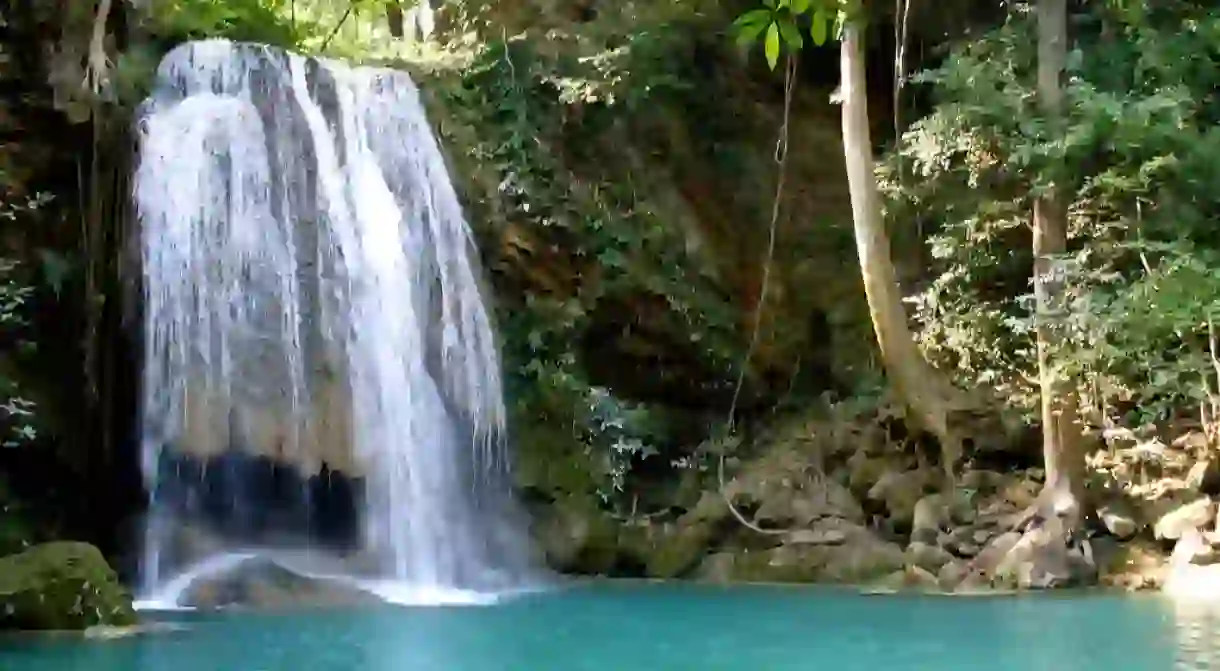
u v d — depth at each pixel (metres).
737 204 16.58
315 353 12.63
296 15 18.66
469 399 13.95
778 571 12.70
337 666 6.46
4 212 10.65
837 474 14.10
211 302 12.09
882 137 17.30
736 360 15.69
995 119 13.23
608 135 15.79
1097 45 14.11
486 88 15.54
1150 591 11.25
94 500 11.27
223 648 7.15
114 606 8.23
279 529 11.85
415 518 12.85
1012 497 12.98
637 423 14.62
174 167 12.20
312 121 13.64
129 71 12.25
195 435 11.55
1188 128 12.73
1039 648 7.25
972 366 14.35
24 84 11.23
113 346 11.48
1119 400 13.23
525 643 7.57
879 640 7.73
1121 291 12.03
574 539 13.55
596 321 15.09
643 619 9.02
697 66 16.77
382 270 13.62
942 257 14.72
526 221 14.72
